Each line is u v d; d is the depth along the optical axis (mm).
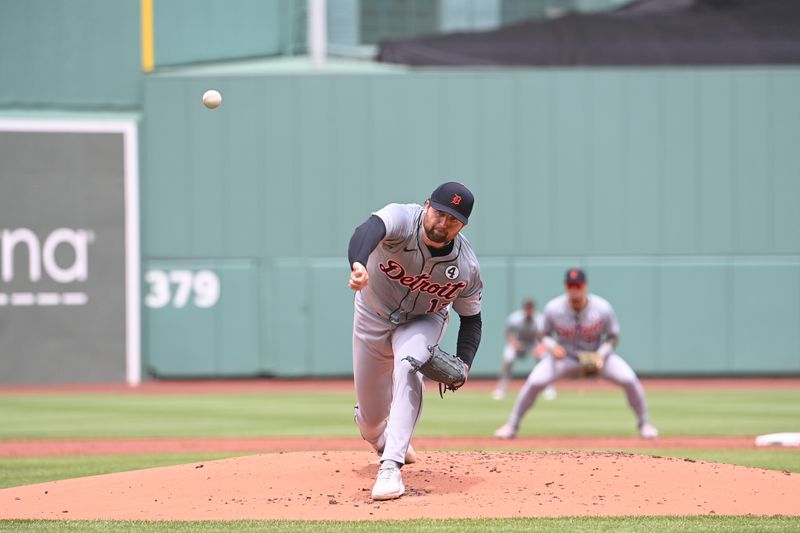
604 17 89938
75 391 71438
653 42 85750
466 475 21938
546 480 21500
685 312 79500
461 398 65188
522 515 18609
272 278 78875
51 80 78562
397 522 17969
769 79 80312
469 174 79688
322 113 79312
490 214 79500
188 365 78562
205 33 83750
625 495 20344
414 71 79812
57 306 77312
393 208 19016
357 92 79375
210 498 20359
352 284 17766
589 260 79625
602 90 79938
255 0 86938
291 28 89812
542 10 100188
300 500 20016
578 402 62094
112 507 19859
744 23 87875
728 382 77562
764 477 22188
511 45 86188
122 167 78250
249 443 39375
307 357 78750
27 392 70750
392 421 20156
